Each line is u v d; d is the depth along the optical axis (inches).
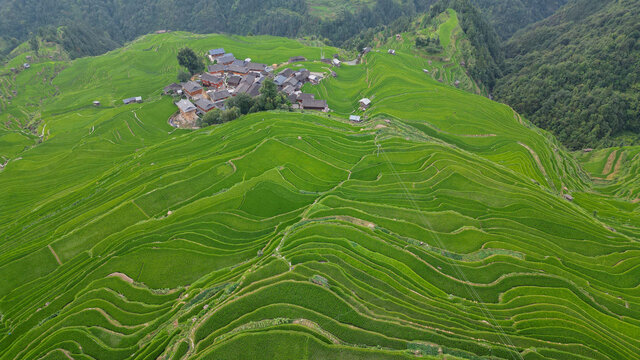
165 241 2487.7
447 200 2795.3
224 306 1779.0
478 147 3939.5
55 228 2842.0
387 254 2198.6
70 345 1788.9
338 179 3122.5
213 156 3528.5
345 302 1782.7
